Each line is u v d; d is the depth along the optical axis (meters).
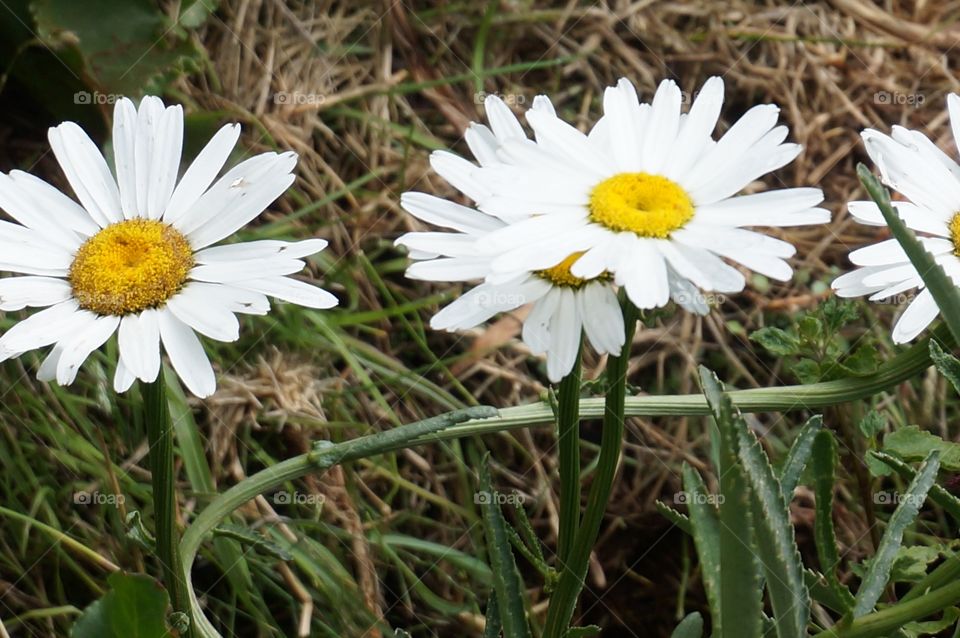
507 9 0.87
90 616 0.56
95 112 0.74
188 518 0.71
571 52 0.88
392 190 0.81
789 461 0.56
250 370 0.73
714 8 0.90
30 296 0.55
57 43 0.71
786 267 0.52
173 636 0.58
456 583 0.72
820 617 0.70
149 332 0.54
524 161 0.53
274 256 0.56
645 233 0.52
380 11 0.85
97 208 0.57
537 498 0.74
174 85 0.78
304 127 0.82
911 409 0.76
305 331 0.74
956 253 0.57
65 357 0.54
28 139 0.77
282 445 0.74
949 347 0.57
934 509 0.73
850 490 0.74
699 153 0.54
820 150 0.87
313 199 0.80
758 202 0.53
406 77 0.85
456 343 0.77
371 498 0.73
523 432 0.75
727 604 0.53
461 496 0.73
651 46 0.89
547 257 0.52
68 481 0.71
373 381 0.75
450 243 0.54
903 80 0.90
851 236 0.83
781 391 0.59
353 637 0.70
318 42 0.85
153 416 0.55
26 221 0.56
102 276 0.55
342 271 0.77
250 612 0.70
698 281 0.51
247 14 0.82
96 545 0.70
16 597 0.69
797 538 0.75
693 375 0.78
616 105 0.54
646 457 0.76
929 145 0.58
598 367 0.78
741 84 0.88
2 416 0.71
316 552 0.70
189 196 0.57
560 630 0.56
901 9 0.93
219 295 0.55
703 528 0.56
